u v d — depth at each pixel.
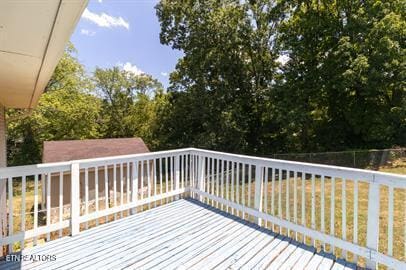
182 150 4.61
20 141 16.42
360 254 2.54
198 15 13.86
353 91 11.90
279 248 2.91
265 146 15.53
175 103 16.11
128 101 24.56
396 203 5.85
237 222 3.63
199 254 2.78
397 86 10.87
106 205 3.59
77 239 3.12
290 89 12.53
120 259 2.67
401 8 11.01
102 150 11.46
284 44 13.15
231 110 13.89
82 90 17.64
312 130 13.97
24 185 2.84
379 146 12.58
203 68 14.08
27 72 2.74
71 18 1.45
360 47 10.61
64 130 16.67
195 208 4.18
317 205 5.92
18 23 1.50
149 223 3.60
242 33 14.19
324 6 12.01
